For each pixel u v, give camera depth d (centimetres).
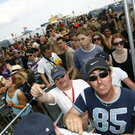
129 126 95
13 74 243
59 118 196
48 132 70
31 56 321
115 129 98
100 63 86
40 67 282
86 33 200
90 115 109
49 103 162
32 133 69
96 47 216
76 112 108
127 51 194
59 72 159
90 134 86
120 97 88
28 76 266
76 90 169
